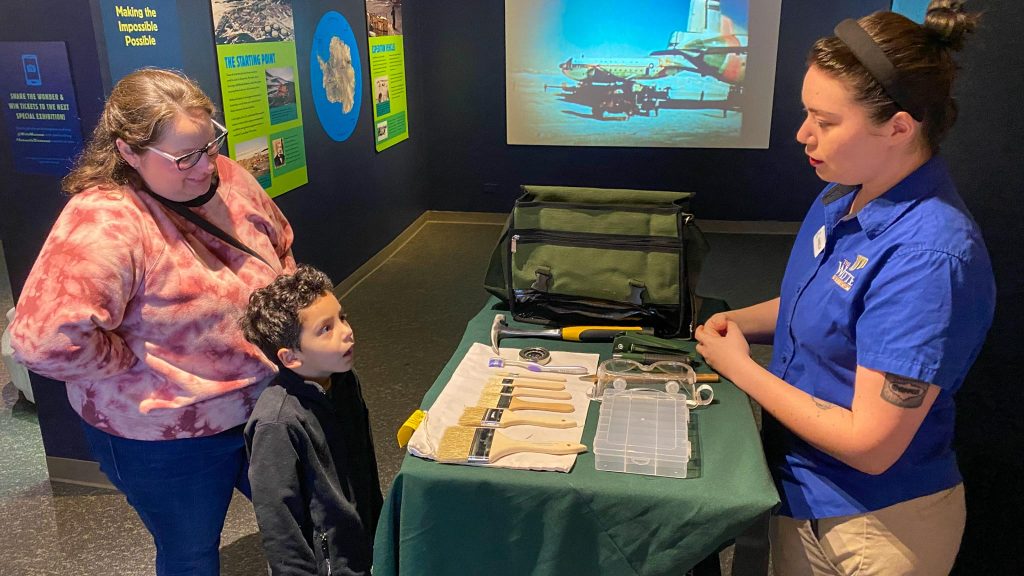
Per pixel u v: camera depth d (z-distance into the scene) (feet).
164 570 5.90
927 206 3.74
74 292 4.61
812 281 4.31
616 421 4.80
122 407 5.21
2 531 8.34
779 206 19.26
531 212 6.28
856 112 3.65
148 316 5.04
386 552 4.65
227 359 5.35
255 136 11.63
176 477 5.46
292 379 4.92
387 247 17.93
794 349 4.48
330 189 14.61
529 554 4.44
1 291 16.46
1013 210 5.17
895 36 3.55
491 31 19.26
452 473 4.38
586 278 6.13
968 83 5.32
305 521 4.97
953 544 4.29
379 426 10.33
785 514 4.48
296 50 12.80
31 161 8.10
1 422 10.67
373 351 12.80
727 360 4.72
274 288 4.76
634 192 6.31
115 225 4.82
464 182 20.84
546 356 5.77
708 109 18.75
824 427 3.94
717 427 4.84
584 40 18.81
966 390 5.66
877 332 3.72
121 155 4.93
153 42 8.77
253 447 4.74
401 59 18.26
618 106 19.17
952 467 4.24
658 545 4.24
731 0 17.81
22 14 7.71
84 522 8.49
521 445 4.58
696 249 6.15
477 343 6.06
